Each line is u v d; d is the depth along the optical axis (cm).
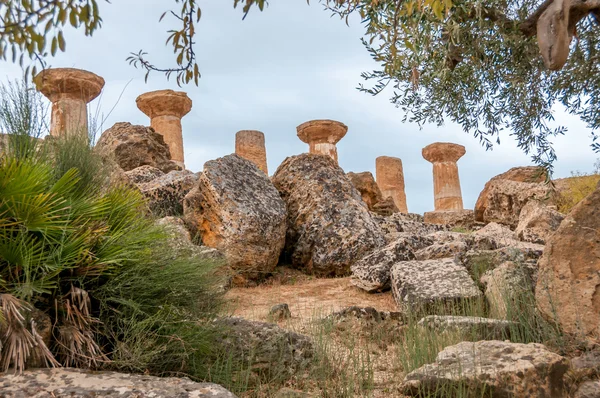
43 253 324
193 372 372
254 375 404
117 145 1270
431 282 680
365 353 496
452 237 936
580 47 592
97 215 363
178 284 369
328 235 956
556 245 463
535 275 633
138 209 418
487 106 643
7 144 391
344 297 777
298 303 732
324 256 940
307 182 1030
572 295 446
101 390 285
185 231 794
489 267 735
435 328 515
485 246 864
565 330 443
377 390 402
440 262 737
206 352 385
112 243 355
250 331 429
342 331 554
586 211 460
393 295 739
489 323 499
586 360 389
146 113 2048
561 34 395
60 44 347
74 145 419
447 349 420
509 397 359
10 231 323
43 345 307
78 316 328
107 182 429
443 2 340
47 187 359
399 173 2502
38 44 345
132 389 288
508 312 531
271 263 909
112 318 350
